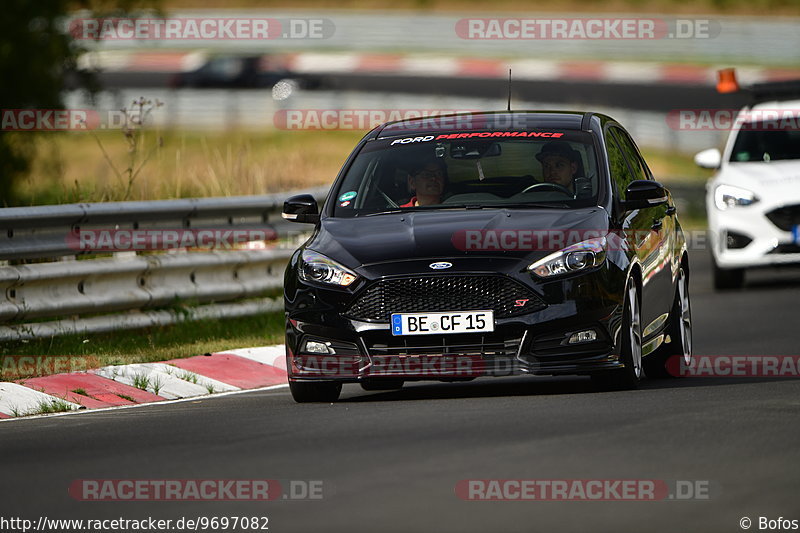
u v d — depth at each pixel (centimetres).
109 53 17212
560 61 16475
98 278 4203
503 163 3494
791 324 4816
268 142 11856
